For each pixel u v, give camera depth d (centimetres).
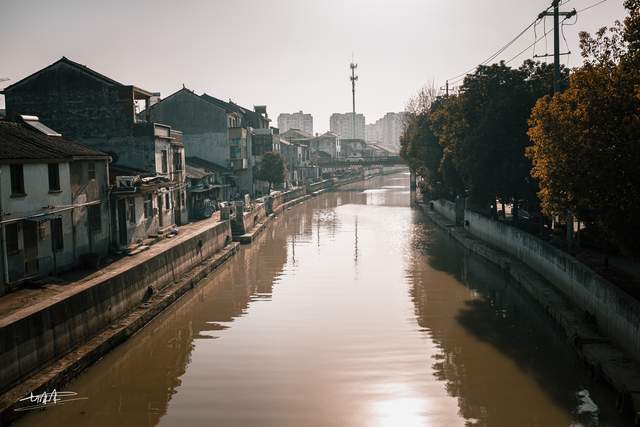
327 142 13975
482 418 1550
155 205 3603
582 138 1873
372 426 1523
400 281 3203
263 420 1559
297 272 3512
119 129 3912
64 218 2470
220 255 3822
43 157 2272
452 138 4031
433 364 1938
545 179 2119
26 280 2172
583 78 1872
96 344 1964
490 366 1909
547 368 1875
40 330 1706
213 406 1648
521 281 2883
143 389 1778
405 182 13288
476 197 3659
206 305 2775
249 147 7081
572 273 2330
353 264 3725
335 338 2228
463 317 2488
